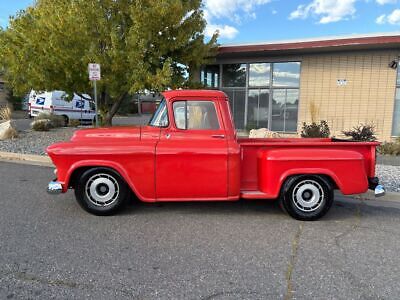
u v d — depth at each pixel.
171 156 4.53
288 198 4.62
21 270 3.13
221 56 13.94
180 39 11.29
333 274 3.15
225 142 4.70
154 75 10.67
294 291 2.85
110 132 4.89
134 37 10.15
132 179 4.55
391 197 5.92
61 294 2.75
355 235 4.17
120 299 2.69
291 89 13.50
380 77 12.15
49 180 6.81
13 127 12.81
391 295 2.80
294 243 3.88
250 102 14.23
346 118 12.73
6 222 4.41
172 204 5.35
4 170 7.75
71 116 21.41
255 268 3.25
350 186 4.57
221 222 4.56
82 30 10.12
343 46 11.46
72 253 3.51
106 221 4.52
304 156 4.52
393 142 11.02
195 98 4.79
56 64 10.38
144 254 3.52
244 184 4.85
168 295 2.76
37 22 10.55
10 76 12.01
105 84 11.00
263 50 12.36
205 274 3.12
